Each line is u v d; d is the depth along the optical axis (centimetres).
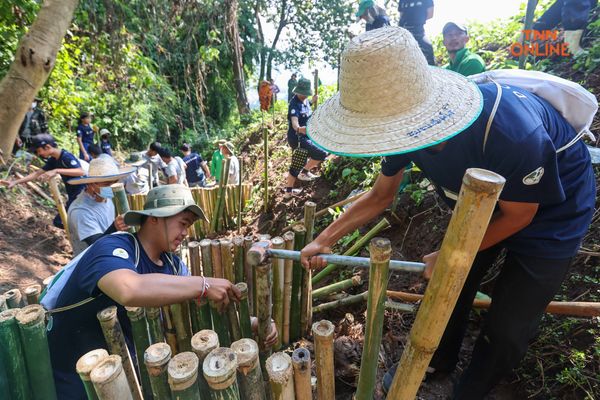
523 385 183
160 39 624
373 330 110
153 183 558
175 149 1107
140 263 155
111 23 553
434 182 155
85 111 830
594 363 167
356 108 111
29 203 518
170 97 902
